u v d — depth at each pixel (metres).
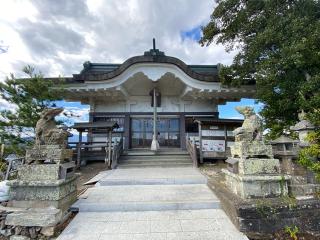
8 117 6.80
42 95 7.25
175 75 10.00
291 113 7.14
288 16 6.23
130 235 3.26
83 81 9.82
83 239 3.15
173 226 3.53
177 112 11.66
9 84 6.89
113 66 12.44
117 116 11.39
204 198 4.56
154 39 10.58
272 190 3.75
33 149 3.88
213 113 11.70
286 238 3.26
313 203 3.52
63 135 4.11
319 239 3.27
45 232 3.30
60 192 3.68
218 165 8.63
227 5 7.67
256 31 7.51
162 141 11.55
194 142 8.56
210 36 8.62
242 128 4.16
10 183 3.59
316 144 4.24
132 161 8.66
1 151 6.91
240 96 11.20
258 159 3.92
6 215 3.38
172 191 5.12
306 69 6.47
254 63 7.54
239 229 3.31
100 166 8.66
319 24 5.74
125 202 4.34
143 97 11.72
